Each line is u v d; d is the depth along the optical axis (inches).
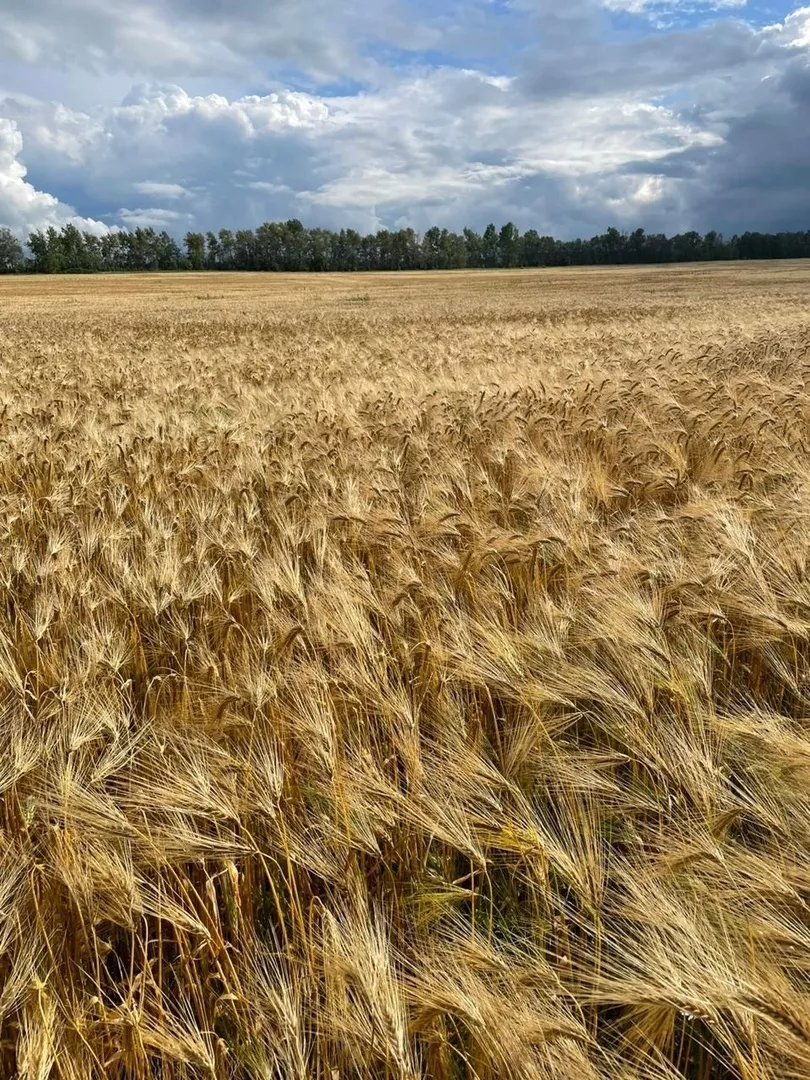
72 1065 68.9
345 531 196.2
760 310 1152.8
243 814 93.3
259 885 98.6
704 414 284.7
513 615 144.1
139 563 173.0
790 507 172.4
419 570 161.8
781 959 67.6
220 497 218.1
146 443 284.0
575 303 1596.9
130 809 92.3
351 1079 74.5
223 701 114.1
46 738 105.0
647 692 107.5
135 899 78.5
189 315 1423.5
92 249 5359.3
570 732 124.3
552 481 208.8
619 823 102.2
